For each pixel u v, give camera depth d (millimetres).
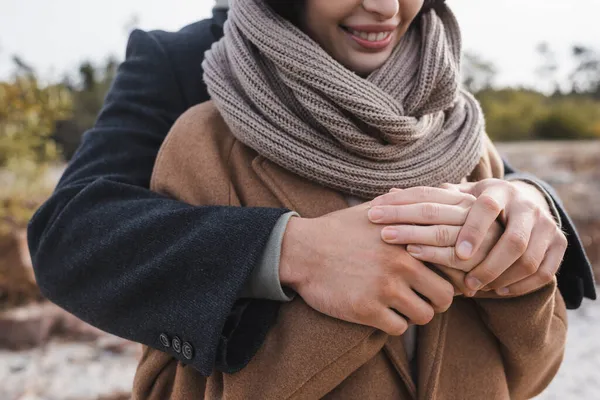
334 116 612
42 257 652
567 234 677
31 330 2568
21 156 3363
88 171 688
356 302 547
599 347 2461
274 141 625
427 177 639
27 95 3363
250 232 571
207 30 833
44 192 3348
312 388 568
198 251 576
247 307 595
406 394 619
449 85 654
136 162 705
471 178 708
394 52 669
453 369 631
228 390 570
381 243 552
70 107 3633
